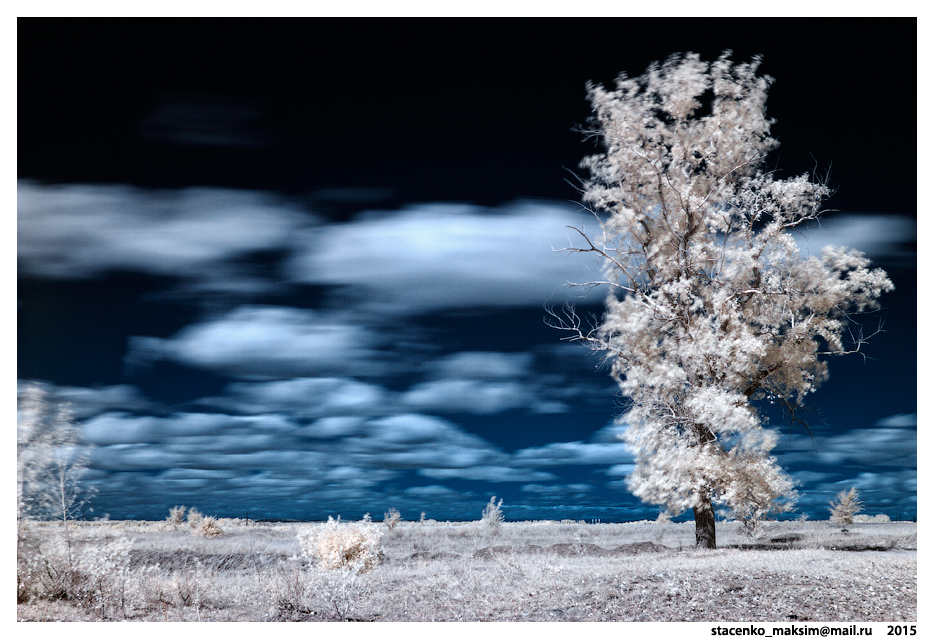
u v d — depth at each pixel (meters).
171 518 37.81
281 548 22.28
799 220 19.09
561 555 19.91
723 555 16.28
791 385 20.00
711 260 19.31
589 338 19.42
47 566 11.08
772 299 19.41
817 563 13.43
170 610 10.57
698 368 18.84
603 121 20.34
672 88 20.14
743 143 19.89
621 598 10.76
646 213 20.31
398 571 15.29
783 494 18.66
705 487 18.75
